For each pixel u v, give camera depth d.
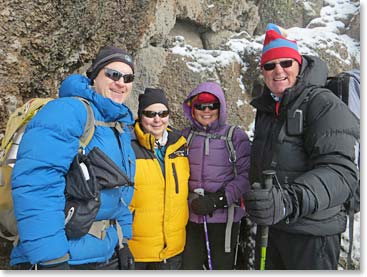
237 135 2.96
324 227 2.08
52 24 2.64
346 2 5.68
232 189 2.85
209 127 2.96
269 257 2.43
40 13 2.54
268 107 2.41
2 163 1.91
